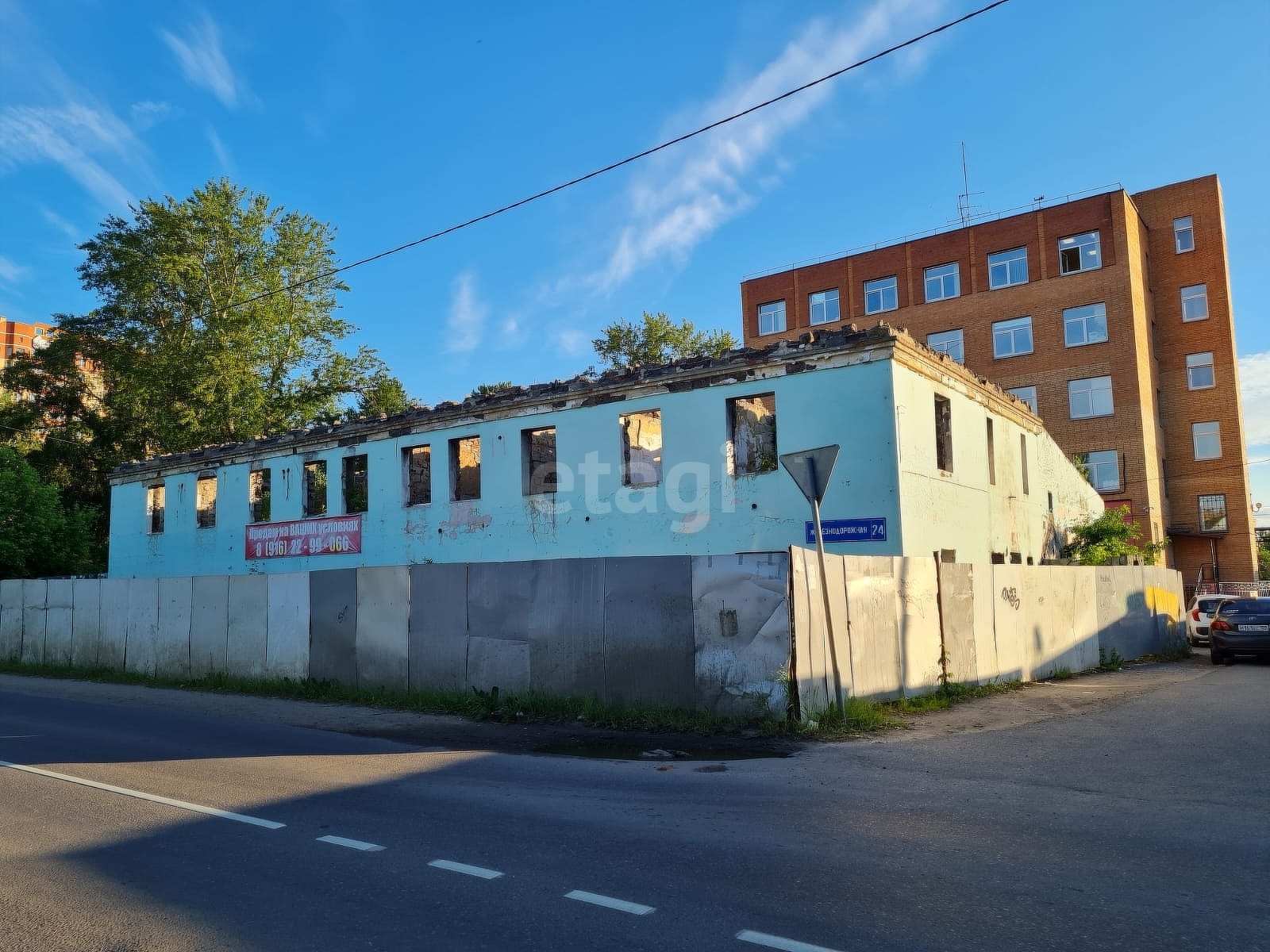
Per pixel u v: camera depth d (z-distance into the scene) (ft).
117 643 63.72
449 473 66.69
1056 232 133.80
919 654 40.75
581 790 23.67
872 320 150.71
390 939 13.23
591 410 58.80
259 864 17.15
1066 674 53.72
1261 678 52.24
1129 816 19.88
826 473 32.89
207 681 53.83
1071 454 129.39
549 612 39.17
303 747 31.48
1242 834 18.26
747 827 19.40
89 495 138.31
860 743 30.17
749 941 12.85
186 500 86.63
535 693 39.09
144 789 24.31
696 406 54.03
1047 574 54.85
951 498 54.65
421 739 33.30
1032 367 134.41
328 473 74.74
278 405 128.57
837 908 14.16
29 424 135.23
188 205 121.08
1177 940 12.66
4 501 97.81
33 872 16.87
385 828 19.71
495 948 12.76
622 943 12.84
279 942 13.16
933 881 15.43
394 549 68.85
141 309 122.52
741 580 33.91
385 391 135.74
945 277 144.36
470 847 18.04
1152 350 137.49
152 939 13.35
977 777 24.38
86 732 35.73
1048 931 13.06
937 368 54.24
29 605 73.36
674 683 35.24
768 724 31.73
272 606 52.29
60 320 127.13
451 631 42.75
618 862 16.85
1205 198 139.13
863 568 37.76
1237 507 133.80
